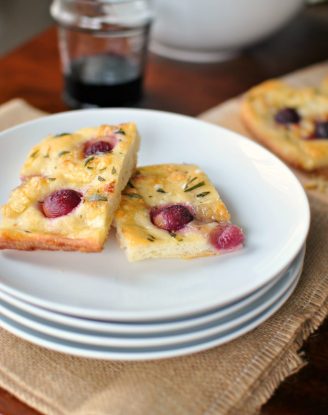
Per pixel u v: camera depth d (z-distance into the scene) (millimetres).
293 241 456
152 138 570
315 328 455
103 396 400
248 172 534
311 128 666
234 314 419
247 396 406
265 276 423
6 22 1250
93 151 506
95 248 450
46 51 806
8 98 714
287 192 505
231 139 560
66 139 515
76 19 687
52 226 456
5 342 429
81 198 472
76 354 406
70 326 406
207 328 409
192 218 480
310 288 473
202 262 455
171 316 397
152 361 420
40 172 500
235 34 759
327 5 959
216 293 429
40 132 559
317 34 885
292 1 755
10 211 464
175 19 744
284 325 445
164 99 734
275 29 781
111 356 404
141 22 690
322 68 784
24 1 1339
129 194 494
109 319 398
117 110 584
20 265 443
